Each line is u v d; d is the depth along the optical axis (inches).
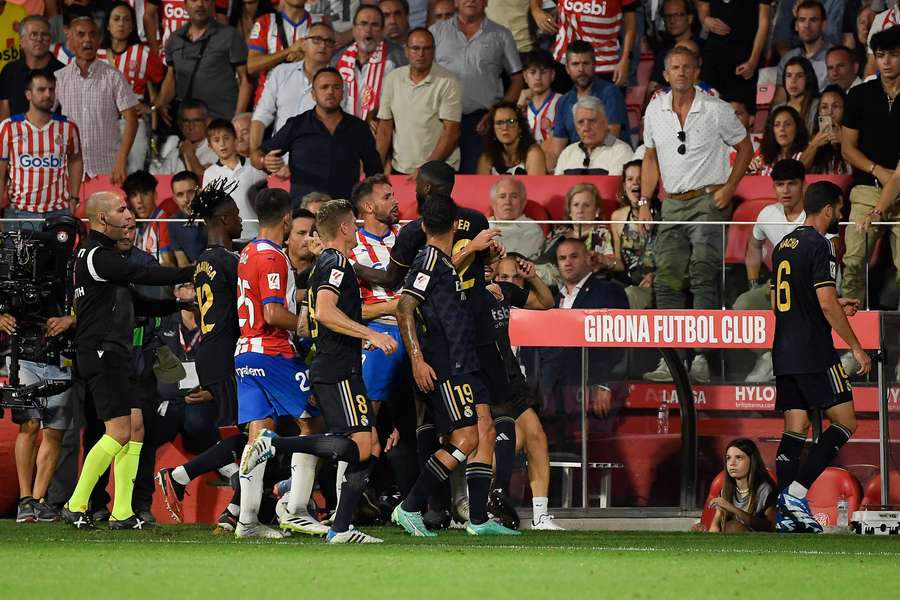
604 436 1268.5
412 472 1108.5
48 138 1503.4
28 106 1695.4
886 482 1226.6
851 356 1261.1
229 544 824.3
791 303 1079.6
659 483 1267.2
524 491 1259.2
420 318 902.4
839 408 1076.5
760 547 868.6
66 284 1077.1
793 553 797.2
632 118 1749.5
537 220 1357.0
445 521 1051.3
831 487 1231.5
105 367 1014.4
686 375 1269.7
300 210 1138.7
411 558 695.1
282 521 930.1
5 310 1057.5
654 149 1434.5
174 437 1236.5
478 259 966.4
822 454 1074.7
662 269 1304.1
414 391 1035.9
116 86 1664.6
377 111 1691.7
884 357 1238.3
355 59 1722.4
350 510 848.3
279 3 1855.3
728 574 629.0
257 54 1776.6
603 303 1300.4
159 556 706.8
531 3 1806.1
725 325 1254.9
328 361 853.8
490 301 1059.3
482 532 966.4
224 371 1014.4
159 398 1217.4
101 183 1598.2
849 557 768.9
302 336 987.9
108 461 1019.9
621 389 1270.9
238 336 1021.2
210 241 1034.7
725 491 1137.4
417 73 1595.7
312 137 1481.3
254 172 1539.1
